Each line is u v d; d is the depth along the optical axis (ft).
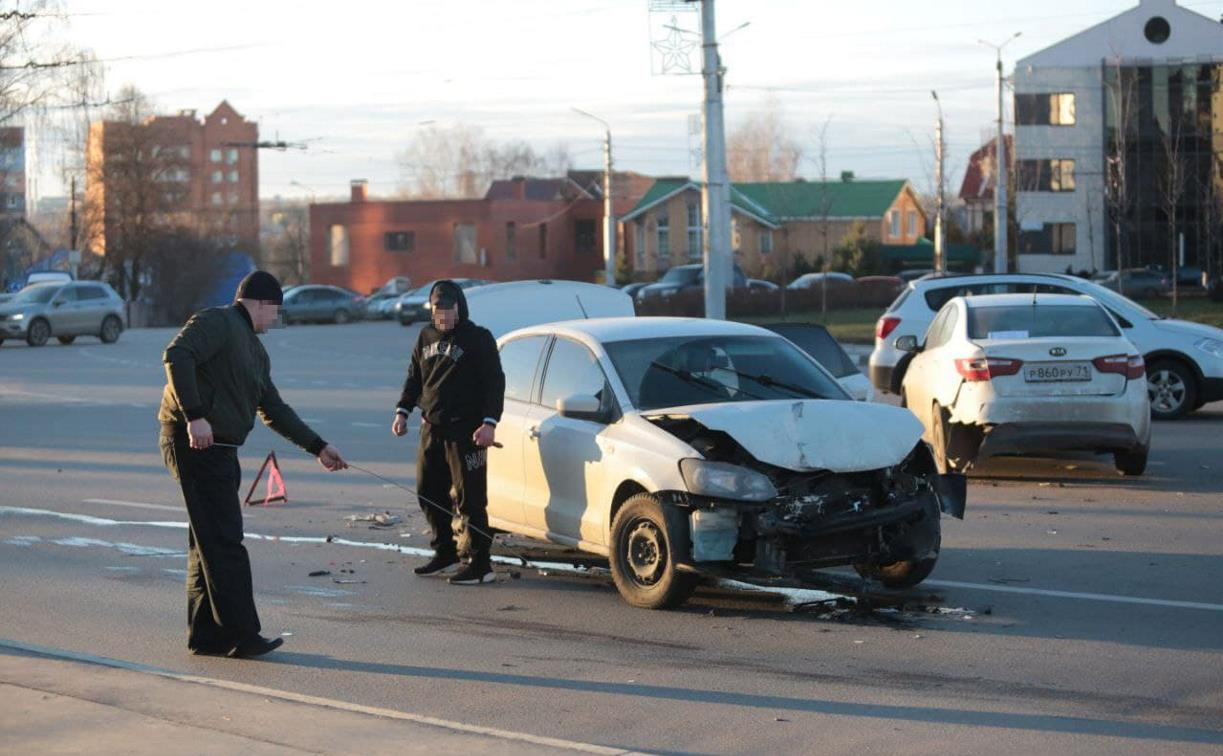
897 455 33.45
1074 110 276.41
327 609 34.76
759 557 32.35
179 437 28.99
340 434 73.15
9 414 86.02
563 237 342.64
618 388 36.27
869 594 33.96
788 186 344.90
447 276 338.34
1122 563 38.75
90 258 292.61
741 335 38.60
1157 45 271.08
